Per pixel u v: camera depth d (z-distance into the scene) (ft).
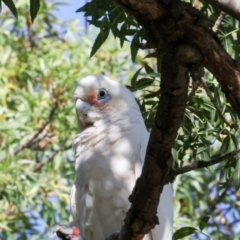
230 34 31.71
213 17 31.45
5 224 52.65
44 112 56.39
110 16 31.45
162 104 20.59
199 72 20.70
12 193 52.26
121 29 31.96
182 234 29.07
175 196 56.03
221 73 20.22
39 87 60.95
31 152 58.80
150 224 24.04
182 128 32.30
